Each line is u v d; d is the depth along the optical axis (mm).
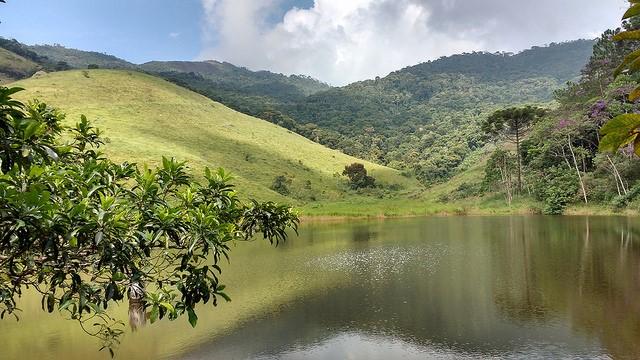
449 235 35844
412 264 24281
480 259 24578
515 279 19516
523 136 66812
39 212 3260
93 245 3846
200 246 4598
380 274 22188
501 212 54594
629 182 45312
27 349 13531
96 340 14102
